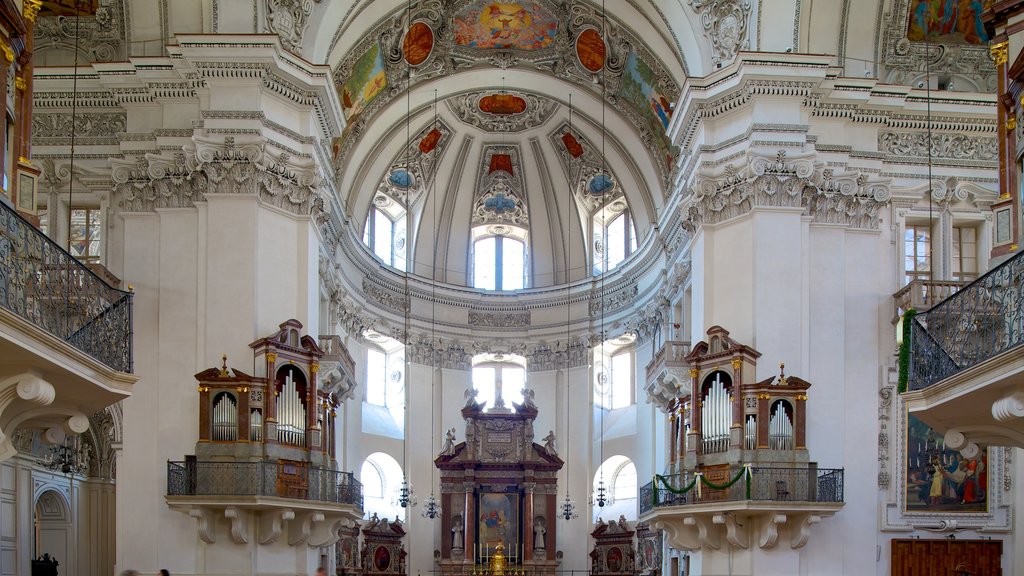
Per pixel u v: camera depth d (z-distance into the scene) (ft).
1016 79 50.85
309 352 80.79
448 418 123.34
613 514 117.70
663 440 106.11
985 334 48.34
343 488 83.87
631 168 116.67
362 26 95.20
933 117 86.02
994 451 80.43
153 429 79.05
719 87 84.17
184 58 80.89
